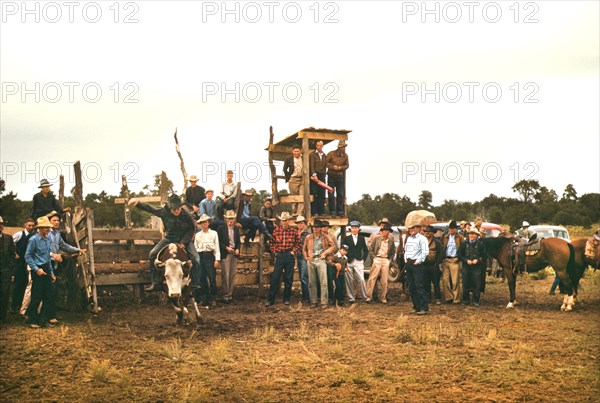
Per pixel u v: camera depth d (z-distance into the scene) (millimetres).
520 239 14914
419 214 15695
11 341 10180
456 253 15359
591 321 12547
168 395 7184
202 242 14594
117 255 14789
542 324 12141
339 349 9359
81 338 10445
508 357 9195
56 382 7758
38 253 11492
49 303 11812
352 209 76688
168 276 10977
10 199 45844
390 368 8492
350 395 7203
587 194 85875
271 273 16453
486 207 84375
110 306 14750
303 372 8273
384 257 15570
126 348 9727
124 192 16953
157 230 15305
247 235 16281
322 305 14523
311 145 18422
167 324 12109
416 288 13492
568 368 8453
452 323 12211
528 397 7145
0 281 12023
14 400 7000
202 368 8422
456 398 7094
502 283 20438
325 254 14508
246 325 11938
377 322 12289
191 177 17078
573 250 14273
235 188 16234
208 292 14844
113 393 7270
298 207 17391
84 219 13805
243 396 7148
